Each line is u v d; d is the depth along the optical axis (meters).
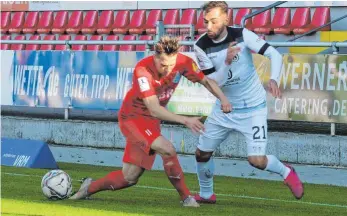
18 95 28.00
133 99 14.62
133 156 14.94
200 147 15.40
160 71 14.02
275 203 16.20
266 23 30.81
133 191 17.56
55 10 36.94
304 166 21.98
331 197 17.28
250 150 14.80
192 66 14.41
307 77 22.28
